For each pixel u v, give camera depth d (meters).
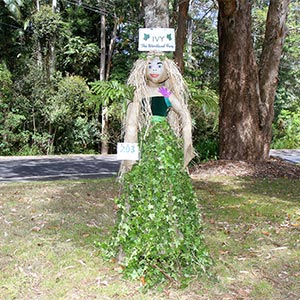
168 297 2.89
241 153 9.66
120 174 3.40
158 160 3.13
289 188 7.42
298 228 4.73
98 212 5.23
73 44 17.27
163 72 3.22
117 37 19.27
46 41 16.34
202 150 10.89
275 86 9.90
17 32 16.69
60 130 16.64
